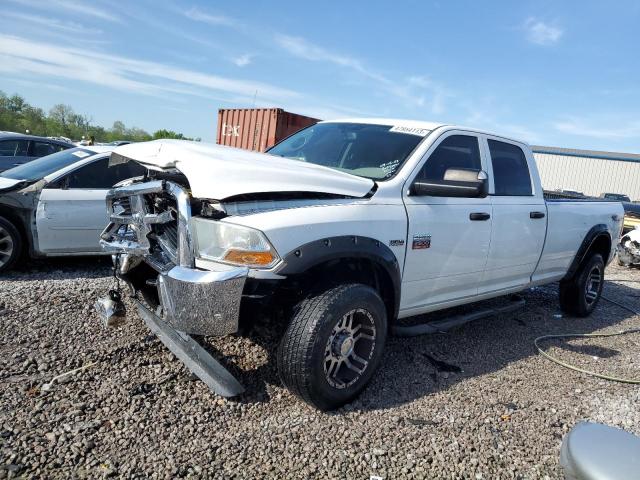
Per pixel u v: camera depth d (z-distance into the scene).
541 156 39.88
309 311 2.91
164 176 3.28
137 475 2.37
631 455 1.26
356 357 3.21
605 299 7.03
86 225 5.84
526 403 3.50
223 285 2.62
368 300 3.11
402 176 3.60
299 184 3.02
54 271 5.86
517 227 4.52
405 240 3.47
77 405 2.88
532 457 2.85
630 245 10.05
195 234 2.79
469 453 2.82
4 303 4.30
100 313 3.47
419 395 3.44
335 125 4.50
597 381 4.03
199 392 3.14
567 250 5.34
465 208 3.98
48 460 2.41
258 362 3.56
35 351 3.49
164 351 3.62
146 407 2.93
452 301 4.17
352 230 3.11
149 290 3.66
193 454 2.56
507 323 5.36
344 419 3.02
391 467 2.62
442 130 4.01
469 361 4.16
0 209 5.48
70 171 5.86
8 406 2.83
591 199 6.13
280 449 2.68
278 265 2.76
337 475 2.52
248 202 2.82
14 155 11.47
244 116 14.97
